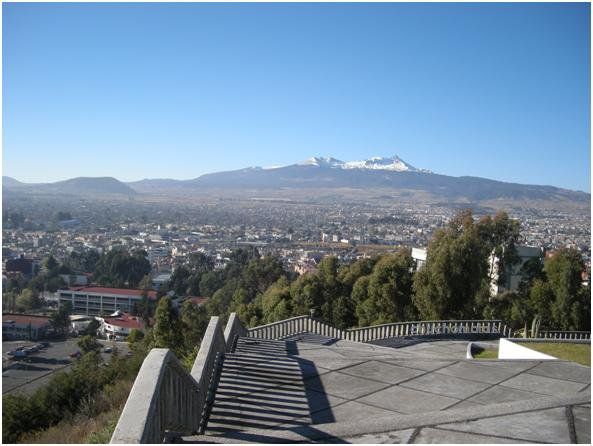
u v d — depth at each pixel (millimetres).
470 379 9164
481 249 30609
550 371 9711
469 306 30266
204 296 75562
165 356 4984
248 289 61469
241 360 10008
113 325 52125
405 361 10250
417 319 32406
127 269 82438
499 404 6492
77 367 14758
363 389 8523
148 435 4164
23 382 25562
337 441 5426
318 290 38375
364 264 40188
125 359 17797
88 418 10711
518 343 14922
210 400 7703
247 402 7711
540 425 5875
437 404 7918
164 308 30531
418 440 5438
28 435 10211
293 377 9047
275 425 6922
